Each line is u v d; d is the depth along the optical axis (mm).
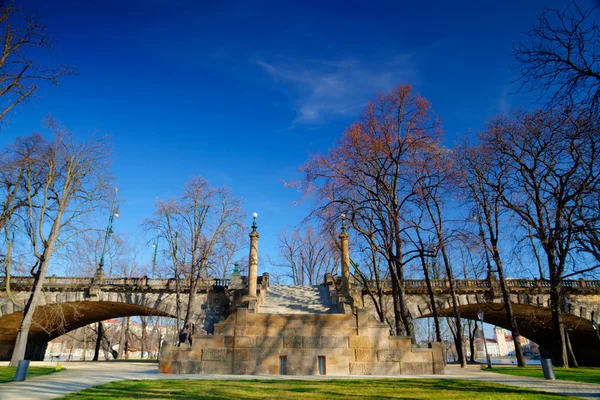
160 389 14000
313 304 33156
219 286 45781
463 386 15695
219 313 45219
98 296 46031
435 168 29781
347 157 29922
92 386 14969
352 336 24516
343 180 29547
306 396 12539
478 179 34875
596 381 18500
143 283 47062
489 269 34781
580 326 47250
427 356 24297
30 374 20031
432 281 46062
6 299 44844
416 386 15625
